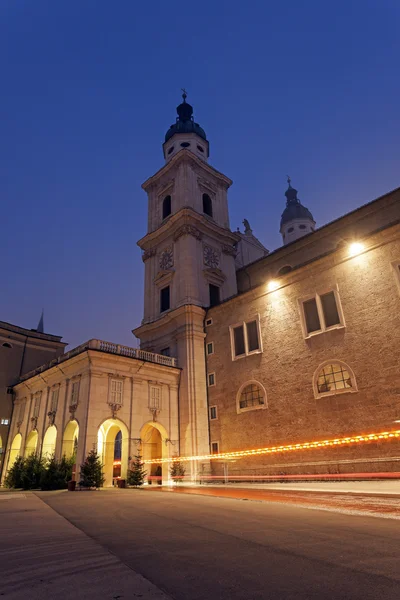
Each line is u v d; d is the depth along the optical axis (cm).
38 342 4088
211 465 2830
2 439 3491
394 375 2050
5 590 454
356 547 625
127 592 440
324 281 2517
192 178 4006
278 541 682
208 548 645
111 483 2638
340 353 2306
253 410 2678
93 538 756
